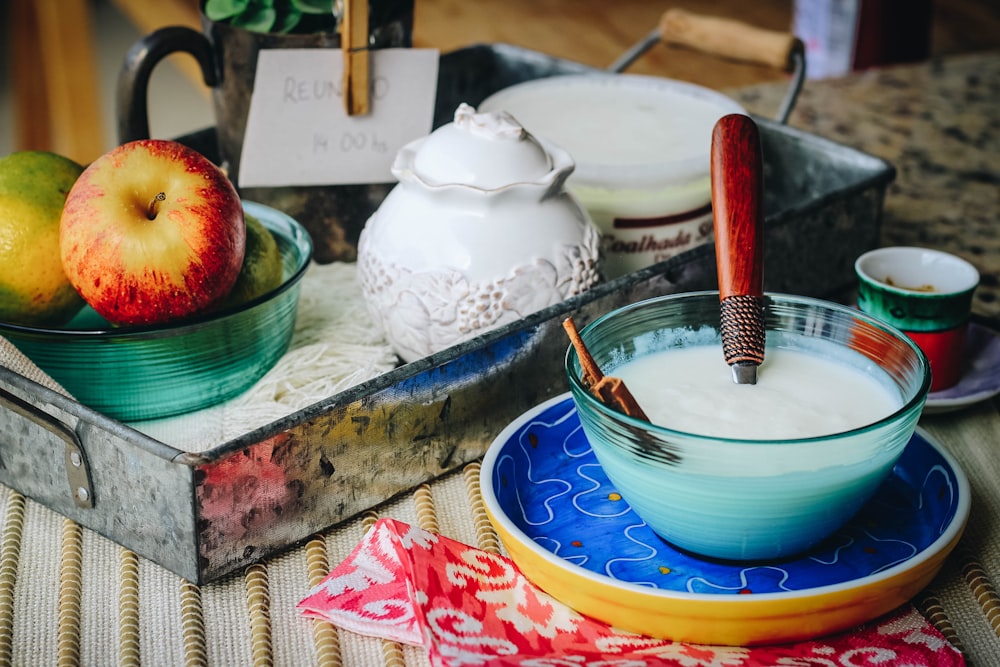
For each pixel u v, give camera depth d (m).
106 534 0.55
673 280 0.68
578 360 0.52
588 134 0.78
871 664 0.46
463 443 0.61
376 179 0.78
